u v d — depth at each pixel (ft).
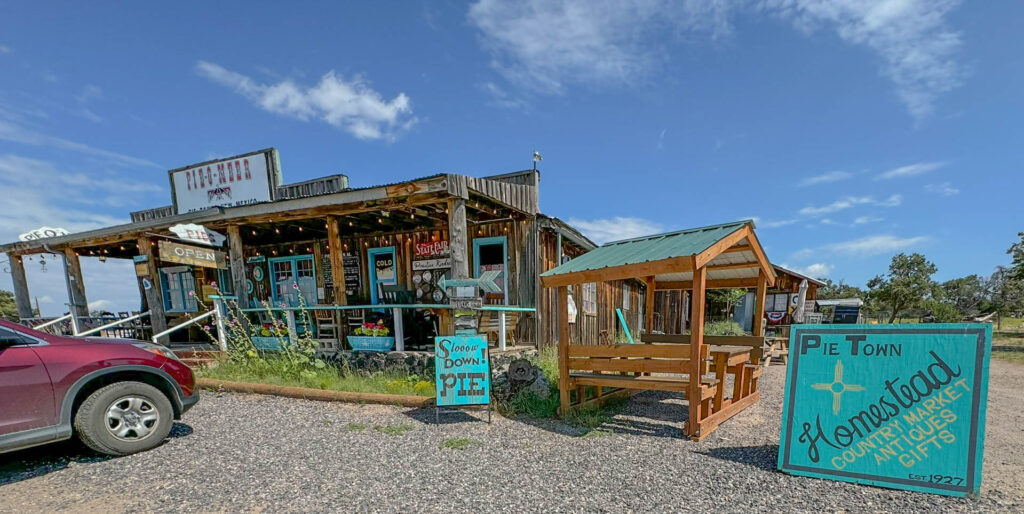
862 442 9.98
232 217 23.09
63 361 10.95
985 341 9.40
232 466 10.89
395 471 10.52
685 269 12.28
